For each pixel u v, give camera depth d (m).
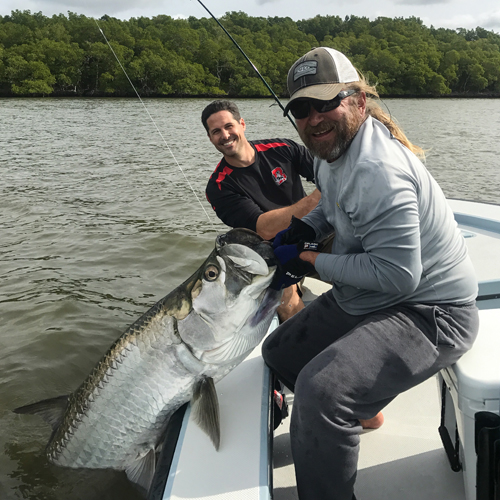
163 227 8.05
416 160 1.77
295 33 107.44
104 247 6.97
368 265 1.76
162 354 2.11
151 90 66.06
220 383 2.17
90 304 5.00
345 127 1.82
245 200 3.41
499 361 1.74
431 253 1.79
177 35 72.75
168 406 2.16
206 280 2.02
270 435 1.87
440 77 76.81
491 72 83.19
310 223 2.24
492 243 3.15
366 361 1.74
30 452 2.87
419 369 1.75
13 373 3.76
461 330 1.80
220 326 2.03
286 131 23.91
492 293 2.62
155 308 2.16
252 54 70.69
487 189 12.63
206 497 1.59
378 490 2.07
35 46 65.12
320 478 1.76
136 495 2.39
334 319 2.12
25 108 41.97
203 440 1.84
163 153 17.86
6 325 4.54
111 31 69.06
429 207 1.76
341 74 1.82
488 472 1.62
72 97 63.19
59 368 3.86
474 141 22.05
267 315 2.12
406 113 40.53
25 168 14.57
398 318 1.81
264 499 1.58
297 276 2.05
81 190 11.40
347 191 1.78
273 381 2.26
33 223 8.42
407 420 2.52
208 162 15.85
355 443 1.75
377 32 111.94
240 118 3.43
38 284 5.56
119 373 2.20
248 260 1.99
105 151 18.34
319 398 1.70
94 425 2.32
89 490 2.47
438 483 2.08
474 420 1.65
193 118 33.50
